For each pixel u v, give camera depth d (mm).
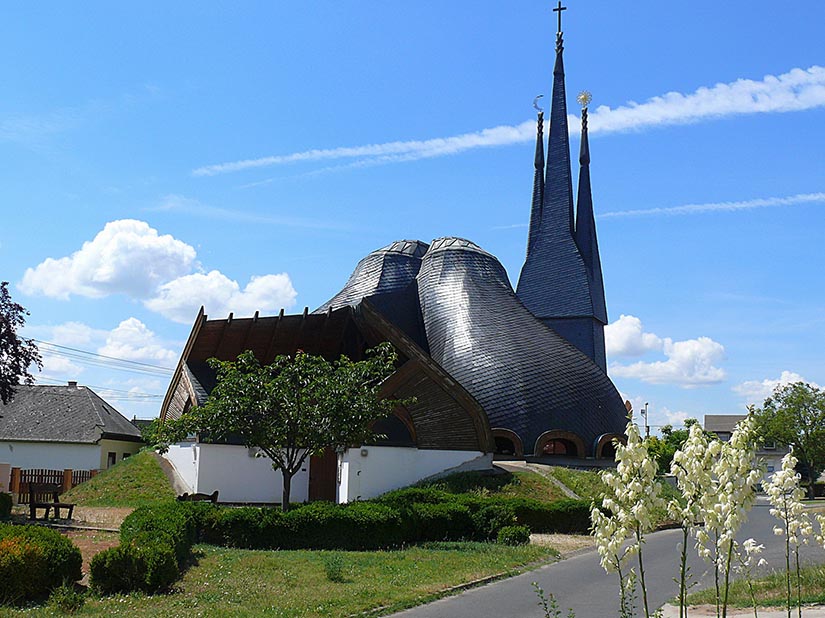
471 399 36469
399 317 49188
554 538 24891
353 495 32562
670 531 28359
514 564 18453
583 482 35062
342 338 38969
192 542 19281
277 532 20172
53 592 12594
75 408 53094
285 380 24594
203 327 36312
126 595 13195
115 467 39781
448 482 33625
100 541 19562
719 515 6445
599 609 13344
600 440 44594
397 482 34094
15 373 29453
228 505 33188
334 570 15438
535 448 43156
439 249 51156
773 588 14445
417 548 20875
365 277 51062
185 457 36062
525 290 65438
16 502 36469
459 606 13484
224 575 15375
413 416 35406
